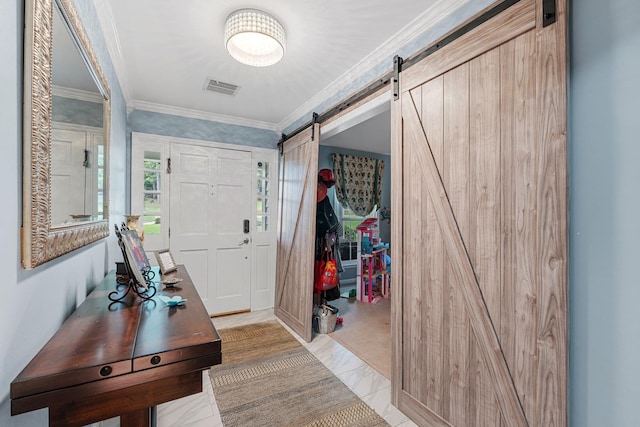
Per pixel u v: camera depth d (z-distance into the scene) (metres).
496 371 1.29
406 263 1.76
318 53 2.06
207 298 3.44
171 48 2.02
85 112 1.26
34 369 0.71
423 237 1.65
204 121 3.40
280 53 1.92
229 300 3.57
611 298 0.99
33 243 0.75
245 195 3.65
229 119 3.50
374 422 1.70
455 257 1.47
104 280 1.65
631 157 0.94
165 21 1.73
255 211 3.72
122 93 2.52
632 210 0.94
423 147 1.65
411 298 1.72
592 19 1.02
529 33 1.17
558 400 1.08
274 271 3.83
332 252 3.35
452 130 1.49
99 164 1.52
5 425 0.66
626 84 0.95
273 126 3.76
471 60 1.40
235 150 3.58
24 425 0.76
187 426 1.66
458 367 1.46
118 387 0.75
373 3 1.58
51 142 0.88
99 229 1.49
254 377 2.17
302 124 3.23
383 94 2.00
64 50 1.01
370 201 5.26
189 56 2.12
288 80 2.50
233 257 3.59
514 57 1.22
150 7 1.61
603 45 1.00
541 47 1.12
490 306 1.33
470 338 1.40
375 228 4.55
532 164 1.16
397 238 1.81
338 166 4.91
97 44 1.53
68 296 1.09
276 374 2.21
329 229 3.36
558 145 1.08
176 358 0.82
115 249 2.16
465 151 1.43
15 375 0.70
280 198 3.66
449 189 1.51
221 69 2.31
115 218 2.18
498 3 1.28
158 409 1.80
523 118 1.19
